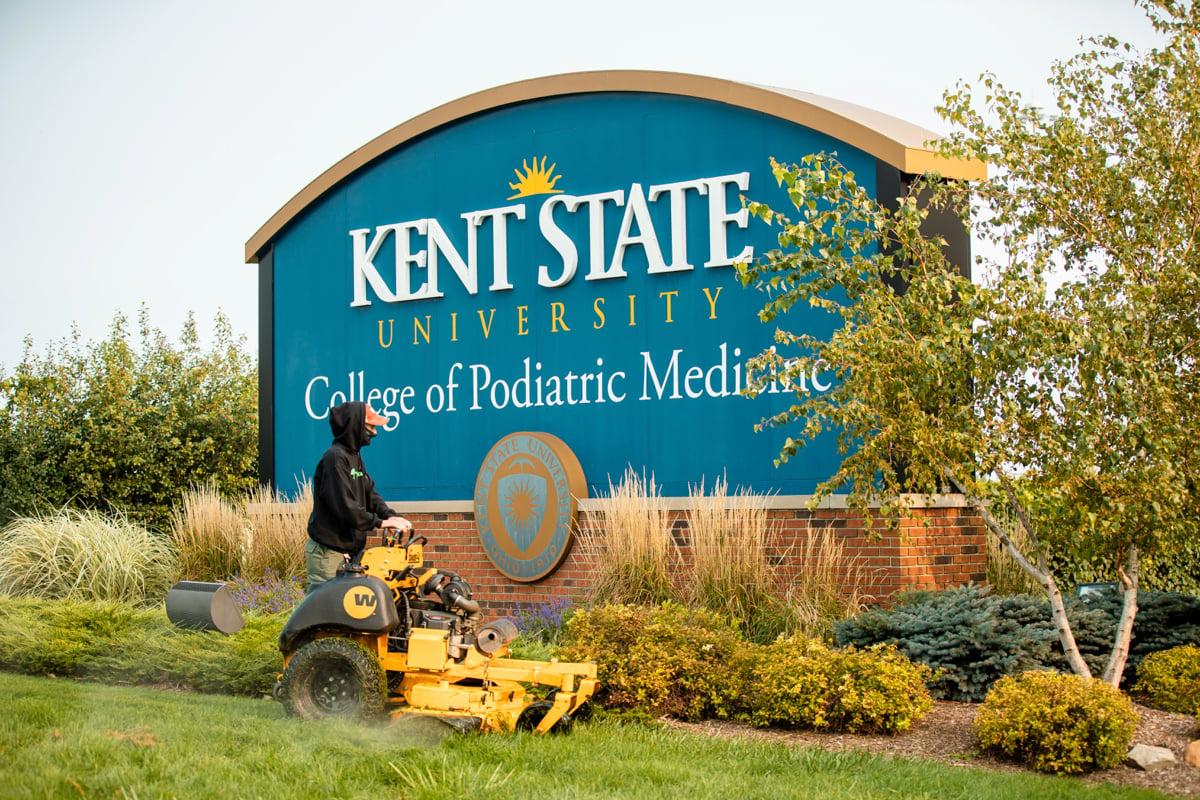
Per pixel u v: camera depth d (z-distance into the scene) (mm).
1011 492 7727
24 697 8023
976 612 8523
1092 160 7926
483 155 12930
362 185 13906
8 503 17156
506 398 12586
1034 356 7234
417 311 13344
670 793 5625
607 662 7902
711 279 11273
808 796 5648
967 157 8227
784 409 10719
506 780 5688
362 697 6762
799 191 7785
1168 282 7582
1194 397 7527
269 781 5613
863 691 7379
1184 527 7340
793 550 10320
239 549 13539
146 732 6570
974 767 6508
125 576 13320
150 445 18859
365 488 7754
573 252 12148
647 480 11523
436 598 8789
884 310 7672
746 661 7898
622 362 11789
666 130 11672
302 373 14273
